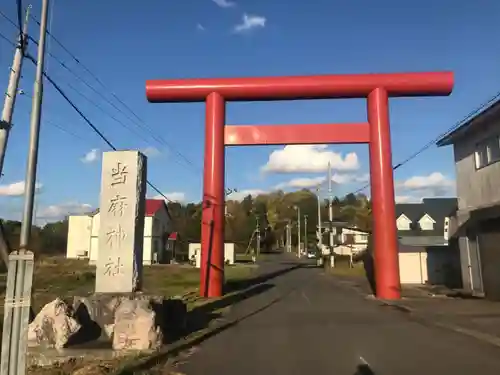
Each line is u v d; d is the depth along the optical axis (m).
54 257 55.66
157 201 58.16
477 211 21.05
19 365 5.46
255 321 15.05
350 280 35.97
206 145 23.02
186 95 22.98
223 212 23.02
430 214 53.91
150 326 9.93
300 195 121.88
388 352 9.91
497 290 19.36
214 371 8.29
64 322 10.12
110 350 9.63
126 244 12.41
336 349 10.29
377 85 22.25
